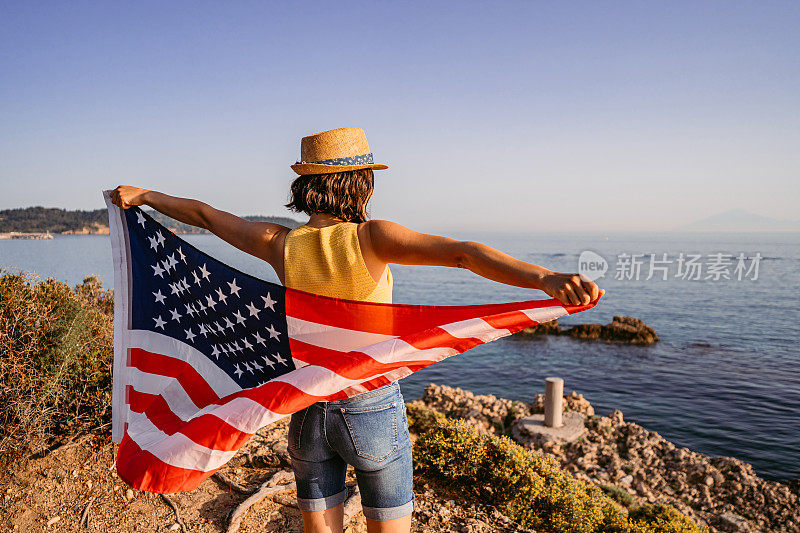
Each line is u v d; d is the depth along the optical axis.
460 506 5.01
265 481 4.05
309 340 1.74
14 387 3.95
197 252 2.15
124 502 3.67
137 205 2.27
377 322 1.66
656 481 16.25
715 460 17.62
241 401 1.64
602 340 53.97
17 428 3.83
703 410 30.34
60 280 5.29
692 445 24.78
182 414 2.28
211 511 3.71
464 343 1.60
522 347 48.25
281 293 1.71
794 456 23.38
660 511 10.30
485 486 5.73
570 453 17.45
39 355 4.26
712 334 63.22
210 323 2.15
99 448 4.11
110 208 2.46
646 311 86.94
